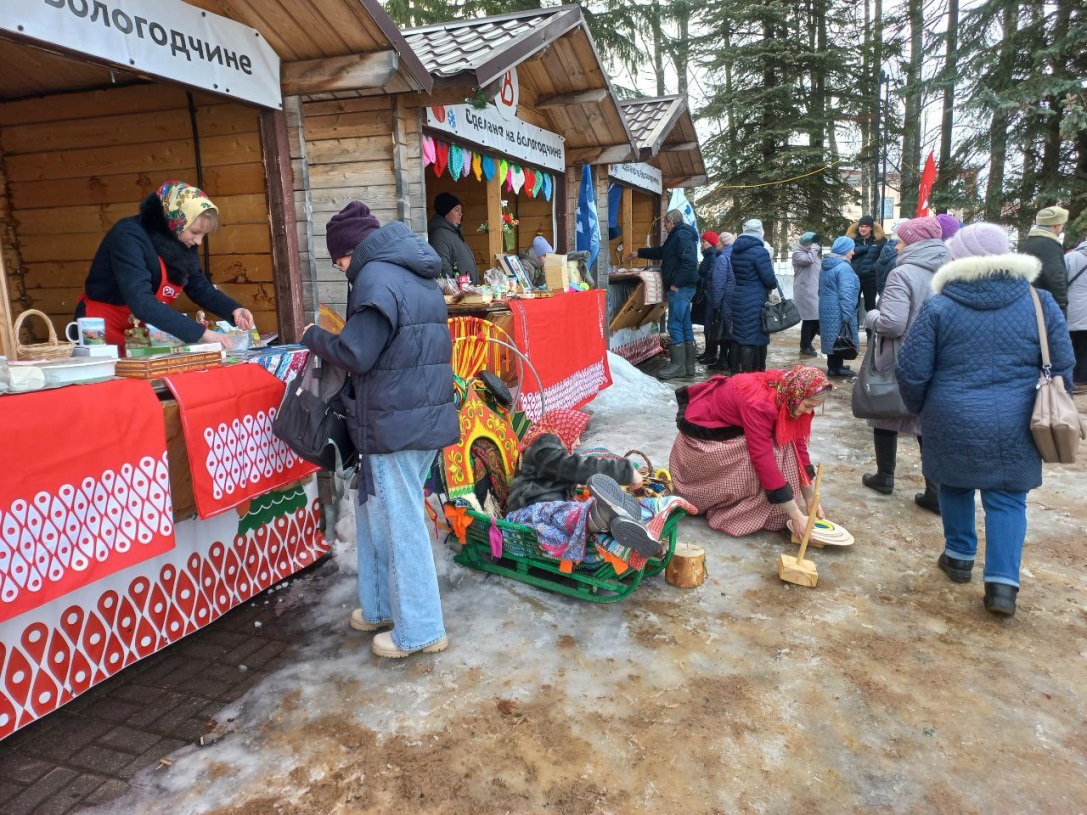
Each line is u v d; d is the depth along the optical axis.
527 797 2.01
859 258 9.78
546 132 7.06
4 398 2.02
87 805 2.01
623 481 3.21
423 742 2.24
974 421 2.86
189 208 2.94
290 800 2.01
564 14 5.54
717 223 17.89
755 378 3.64
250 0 3.17
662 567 3.28
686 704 2.41
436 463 3.20
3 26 2.24
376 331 2.35
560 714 2.37
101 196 4.01
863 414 4.12
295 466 3.14
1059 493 4.44
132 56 2.69
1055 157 13.52
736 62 16.64
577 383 6.21
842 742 2.23
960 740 2.23
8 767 2.17
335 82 3.53
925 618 2.96
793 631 2.87
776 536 3.82
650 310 10.13
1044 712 2.36
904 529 3.89
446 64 4.54
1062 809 1.95
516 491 3.29
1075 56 13.01
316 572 3.46
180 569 2.80
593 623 2.94
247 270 3.77
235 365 2.87
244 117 3.62
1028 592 3.18
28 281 4.27
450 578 3.35
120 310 3.15
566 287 6.37
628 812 1.96
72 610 2.40
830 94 16.67
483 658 2.69
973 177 15.40
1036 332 2.82
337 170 4.67
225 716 2.38
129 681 2.60
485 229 6.22
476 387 3.58
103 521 2.29
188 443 2.57
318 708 2.42
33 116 4.00
